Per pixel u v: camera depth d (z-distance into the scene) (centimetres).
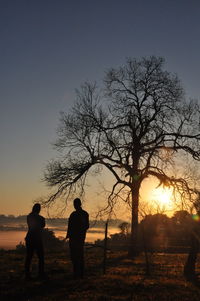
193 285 1566
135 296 1277
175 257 3003
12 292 1326
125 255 3134
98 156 3666
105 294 1292
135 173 3556
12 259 2441
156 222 3872
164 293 1351
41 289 1375
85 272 1841
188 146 3700
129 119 3609
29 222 1603
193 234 1895
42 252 1602
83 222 1602
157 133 3650
